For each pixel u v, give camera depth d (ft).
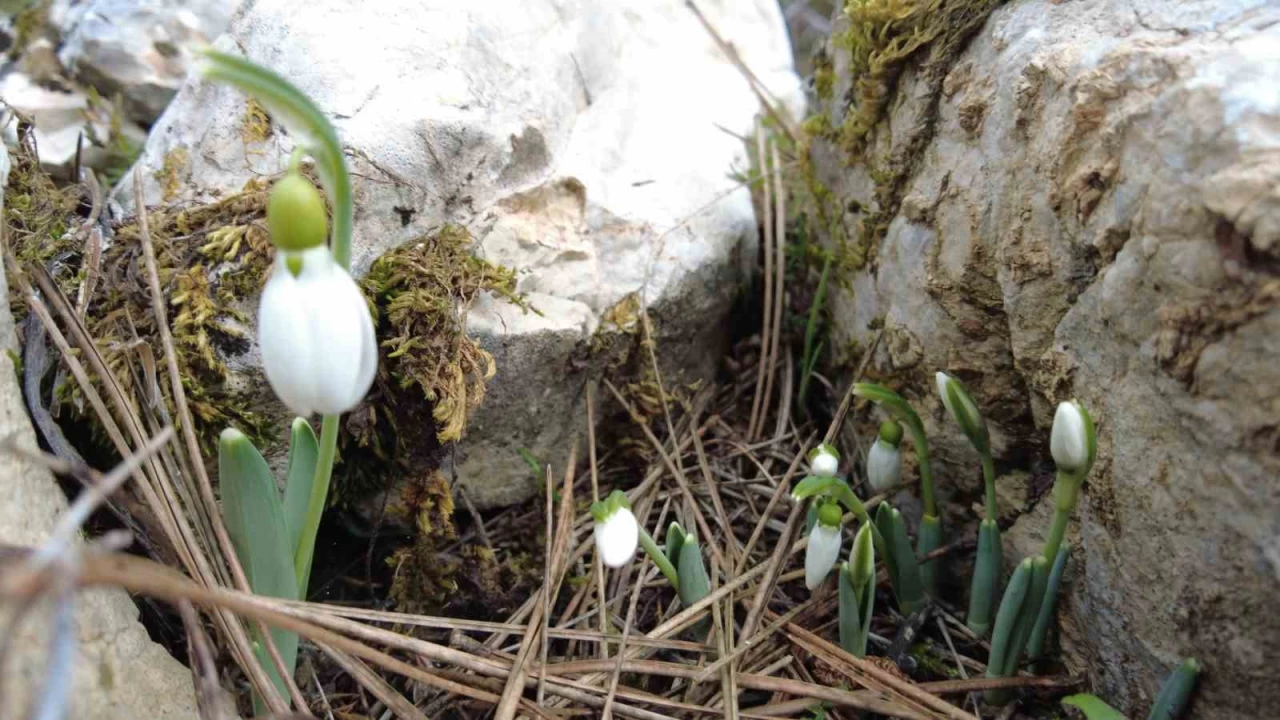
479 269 0.73
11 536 0.48
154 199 0.72
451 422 0.67
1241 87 0.49
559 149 0.83
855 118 0.82
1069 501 0.57
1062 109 0.59
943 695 0.67
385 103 0.71
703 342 0.91
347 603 0.74
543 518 0.80
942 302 0.71
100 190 0.71
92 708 0.47
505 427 0.78
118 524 0.60
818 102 0.97
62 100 0.91
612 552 0.58
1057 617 0.67
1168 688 0.55
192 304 0.64
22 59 0.92
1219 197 0.48
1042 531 0.68
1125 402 0.57
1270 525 0.49
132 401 0.61
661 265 0.84
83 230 0.67
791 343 0.98
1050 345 0.63
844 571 0.63
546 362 0.77
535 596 0.72
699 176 0.93
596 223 0.83
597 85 0.91
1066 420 0.54
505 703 0.59
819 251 0.95
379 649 0.68
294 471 0.57
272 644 0.55
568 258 0.80
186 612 0.49
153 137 0.77
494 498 0.80
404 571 0.71
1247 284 0.48
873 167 0.80
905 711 0.61
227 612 0.55
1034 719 0.66
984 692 0.67
